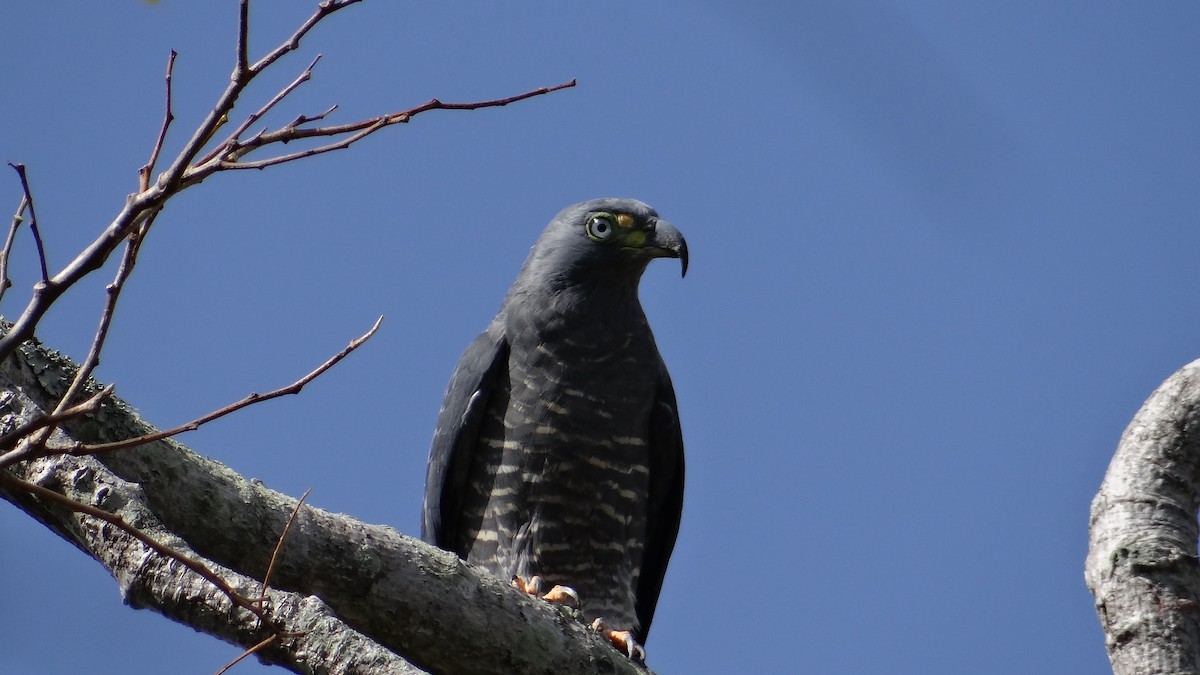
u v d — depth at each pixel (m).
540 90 6.99
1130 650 8.03
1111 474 8.55
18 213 6.44
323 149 6.50
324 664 7.25
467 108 6.86
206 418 6.46
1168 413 8.51
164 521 8.28
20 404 7.77
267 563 8.52
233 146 6.40
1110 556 8.27
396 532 9.02
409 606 8.88
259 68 6.21
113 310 6.44
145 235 6.39
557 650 9.37
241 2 6.16
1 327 8.09
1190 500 8.38
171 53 6.52
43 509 7.77
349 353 6.67
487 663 9.17
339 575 8.67
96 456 7.93
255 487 8.61
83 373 6.42
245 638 7.37
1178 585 8.09
